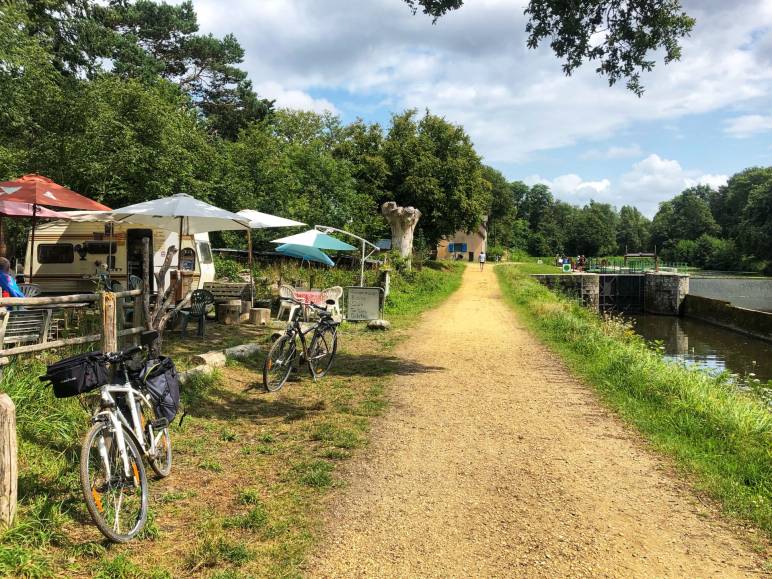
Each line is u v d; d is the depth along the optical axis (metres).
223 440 5.67
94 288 13.16
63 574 3.16
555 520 4.21
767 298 59.56
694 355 29.31
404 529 3.98
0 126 16.55
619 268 68.31
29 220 15.45
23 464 4.21
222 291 13.98
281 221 14.67
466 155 49.06
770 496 4.67
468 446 5.83
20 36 15.41
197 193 20.72
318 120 53.03
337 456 5.38
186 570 3.36
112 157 17.06
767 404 8.88
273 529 3.89
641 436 6.31
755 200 89.19
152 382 4.38
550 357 11.20
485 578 3.39
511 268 48.66
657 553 3.77
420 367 9.84
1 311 5.32
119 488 3.65
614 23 10.20
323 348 8.73
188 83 37.81
